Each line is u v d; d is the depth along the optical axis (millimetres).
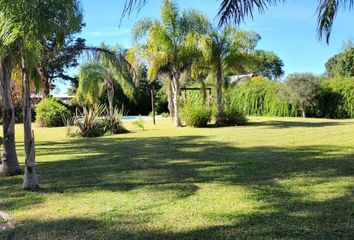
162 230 4367
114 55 10789
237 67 20828
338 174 7035
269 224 4453
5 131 7945
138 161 9211
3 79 7777
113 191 6215
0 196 6102
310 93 27328
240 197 5625
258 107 30453
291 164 8133
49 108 24969
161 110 38188
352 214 4707
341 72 34031
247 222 4543
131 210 5137
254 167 7914
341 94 26781
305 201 5328
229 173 7406
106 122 17344
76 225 4613
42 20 5926
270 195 5684
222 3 7586
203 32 19844
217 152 10281
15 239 4230
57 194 6125
